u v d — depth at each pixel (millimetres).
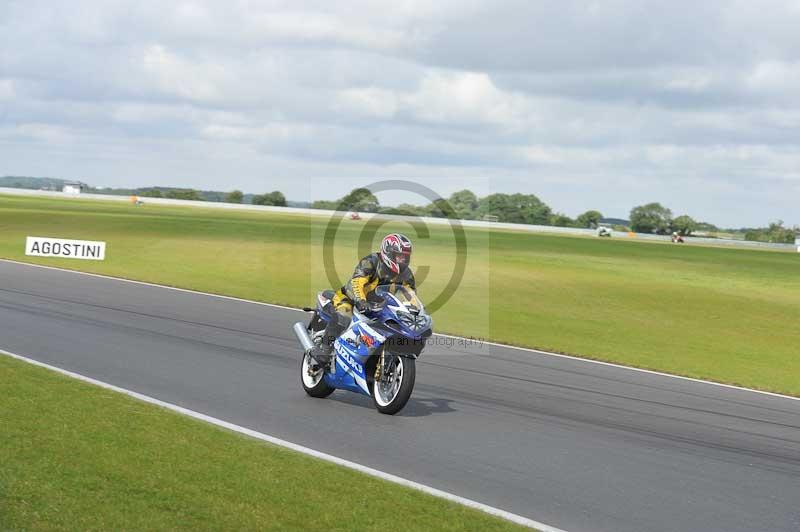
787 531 7012
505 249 64688
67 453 7371
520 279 38625
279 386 12023
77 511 5969
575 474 8359
